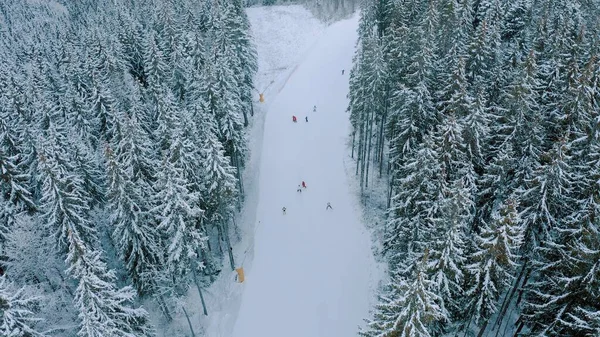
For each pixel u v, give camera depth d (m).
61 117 46.56
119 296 23.34
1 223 34.62
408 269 24.98
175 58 53.72
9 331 20.08
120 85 51.44
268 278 37.81
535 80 32.97
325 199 45.72
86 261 21.69
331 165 50.53
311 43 84.19
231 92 47.34
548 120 33.94
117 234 32.38
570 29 42.62
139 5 84.50
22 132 38.28
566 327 21.75
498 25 40.94
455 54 39.38
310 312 34.78
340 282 36.78
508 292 28.89
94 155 40.50
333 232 41.69
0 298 19.77
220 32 54.31
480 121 30.97
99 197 39.28
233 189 35.53
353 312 34.31
